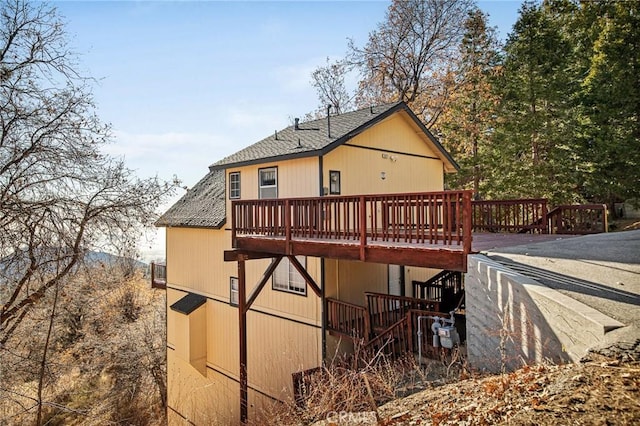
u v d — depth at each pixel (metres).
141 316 17.05
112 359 14.62
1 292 7.97
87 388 13.71
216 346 12.50
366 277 10.44
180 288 14.15
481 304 4.80
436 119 21.83
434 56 22.00
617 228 19.64
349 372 5.52
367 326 8.16
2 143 7.94
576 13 24.52
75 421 11.80
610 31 20.58
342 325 8.98
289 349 10.11
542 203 10.28
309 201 7.70
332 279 9.52
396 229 6.61
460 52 21.55
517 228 10.65
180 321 13.19
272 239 8.33
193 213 13.82
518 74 19.86
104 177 9.15
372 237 6.97
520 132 19.44
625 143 18.67
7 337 8.11
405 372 6.14
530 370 3.12
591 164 18.45
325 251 7.27
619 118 19.75
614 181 18.89
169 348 14.52
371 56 22.92
